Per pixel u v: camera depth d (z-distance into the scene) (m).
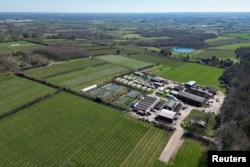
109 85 130.25
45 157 67.81
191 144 77.81
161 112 95.12
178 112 101.19
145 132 83.88
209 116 93.31
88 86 126.75
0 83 121.94
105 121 89.88
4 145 71.88
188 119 95.00
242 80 123.56
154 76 151.12
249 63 145.75
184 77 154.12
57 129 82.31
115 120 91.12
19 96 107.56
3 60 149.38
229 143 70.62
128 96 116.31
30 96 108.06
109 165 66.06
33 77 130.50
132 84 131.62
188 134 83.38
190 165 67.75
